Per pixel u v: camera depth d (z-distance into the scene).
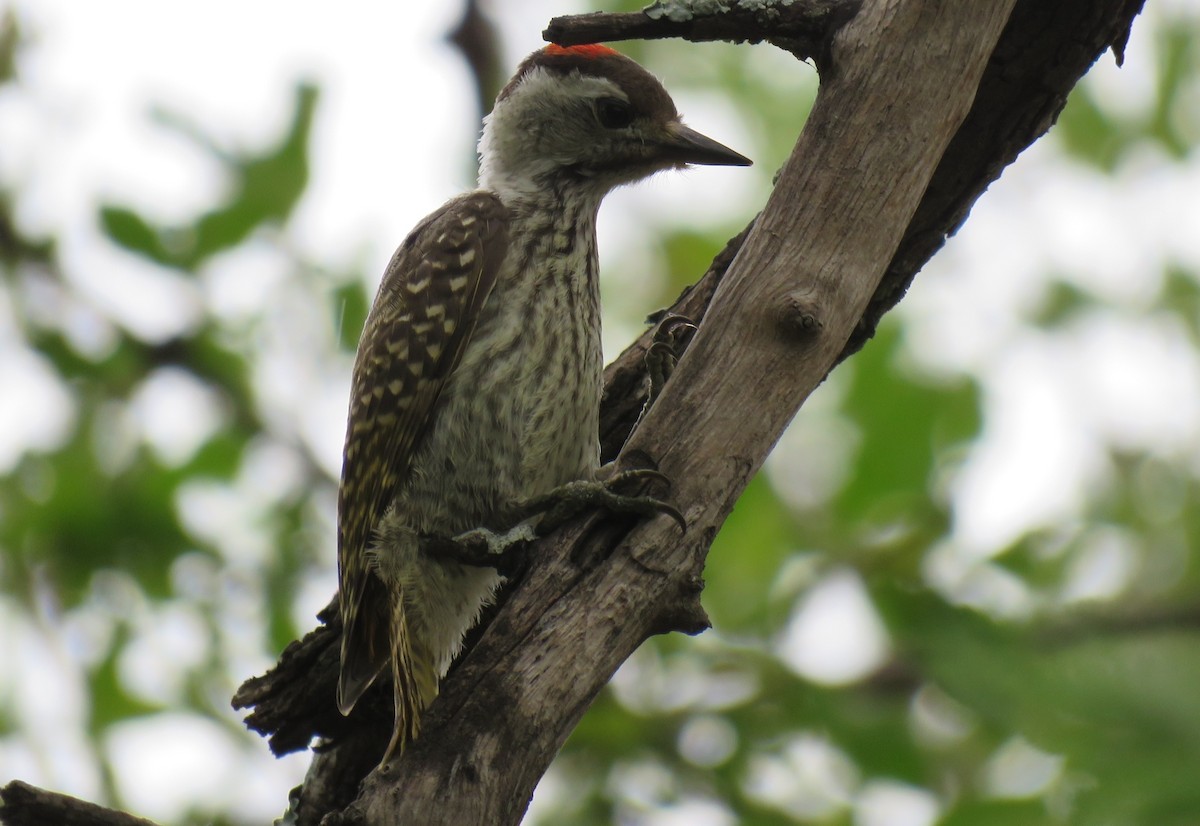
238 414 12.20
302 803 8.69
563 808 10.77
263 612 11.69
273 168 12.10
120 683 11.37
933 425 11.77
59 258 12.50
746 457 6.70
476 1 12.91
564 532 6.69
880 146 6.77
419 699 7.87
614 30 6.88
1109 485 13.73
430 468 8.85
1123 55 7.41
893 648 11.05
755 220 7.33
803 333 6.68
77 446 12.12
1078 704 10.02
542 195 9.60
